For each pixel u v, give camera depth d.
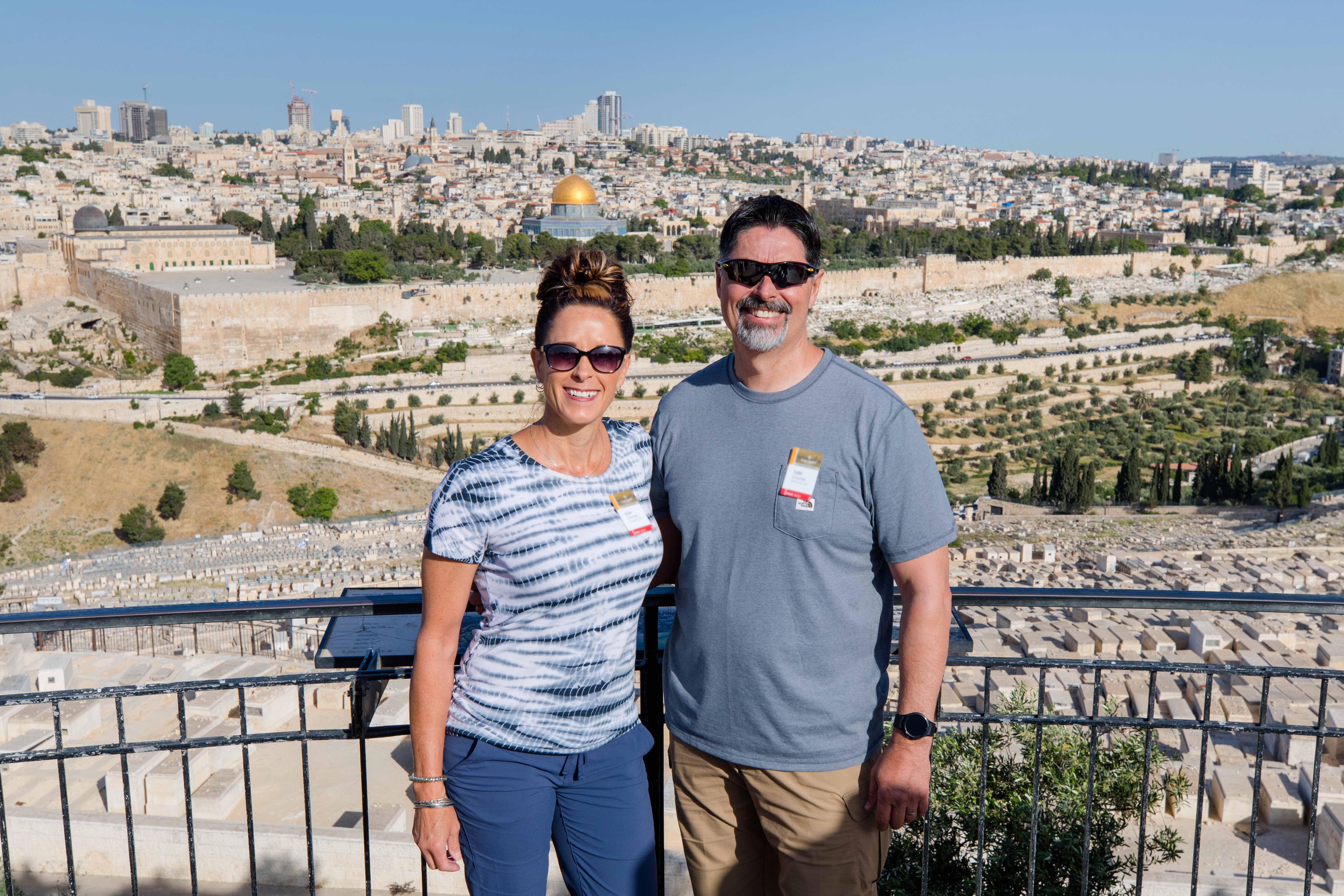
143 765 14.76
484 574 4.57
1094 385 144.62
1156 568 49.00
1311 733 5.72
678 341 141.25
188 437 99.38
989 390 138.50
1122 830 10.26
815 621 4.76
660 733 5.72
